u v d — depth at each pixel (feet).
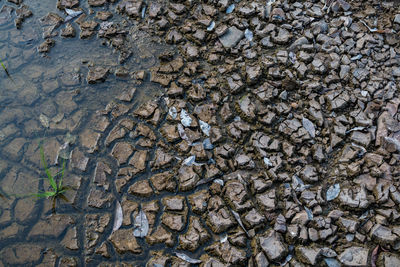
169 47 9.04
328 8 9.30
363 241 6.08
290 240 6.15
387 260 5.82
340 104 7.63
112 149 7.41
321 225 6.20
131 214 6.59
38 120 7.94
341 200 6.50
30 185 7.06
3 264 6.16
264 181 6.79
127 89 8.33
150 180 6.97
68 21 9.62
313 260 5.86
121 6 9.77
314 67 8.25
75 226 6.51
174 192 6.83
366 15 9.25
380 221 6.22
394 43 8.70
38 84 8.52
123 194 6.84
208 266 5.93
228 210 6.51
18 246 6.34
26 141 7.64
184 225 6.42
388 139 7.04
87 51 9.07
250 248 6.14
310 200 6.51
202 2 9.70
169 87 8.29
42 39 9.30
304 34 8.90
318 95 7.93
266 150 7.18
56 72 8.71
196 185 6.86
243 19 9.24
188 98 8.07
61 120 7.92
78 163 7.27
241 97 8.02
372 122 7.44
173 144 7.43
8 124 7.90
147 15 9.65
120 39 9.19
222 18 9.41
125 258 6.17
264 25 9.17
